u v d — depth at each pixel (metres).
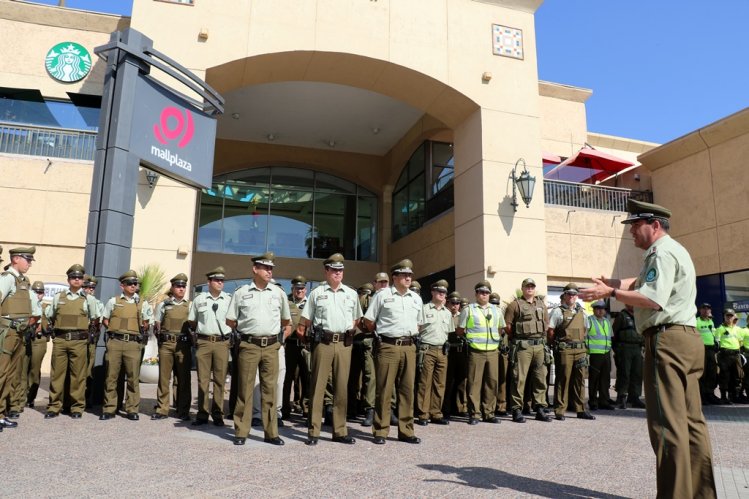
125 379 8.41
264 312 6.33
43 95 14.42
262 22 13.23
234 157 20.80
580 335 9.01
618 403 10.59
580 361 8.95
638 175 18.05
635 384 10.67
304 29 13.48
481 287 8.55
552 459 5.58
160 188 12.20
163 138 9.54
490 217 14.20
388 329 6.52
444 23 14.77
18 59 14.39
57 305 7.64
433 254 18.02
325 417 7.91
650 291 3.65
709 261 15.69
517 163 14.57
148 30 12.52
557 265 15.99
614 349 10.80
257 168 21.61
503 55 15.16
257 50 13.10
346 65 14.08
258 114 18.95
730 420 8.80
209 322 7.34
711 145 15.84
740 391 12.04
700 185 16.17
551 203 16.70
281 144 21.33
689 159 16.58
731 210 15.19
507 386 9.70
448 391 8.70
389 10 14.26
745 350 11.90
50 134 13.84
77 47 14.67
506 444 6.43
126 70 8.81
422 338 8.09
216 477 4.57
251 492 4.14
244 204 21.20
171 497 3.97
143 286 10.98
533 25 15.66
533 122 15.09
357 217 22.44
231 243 20.72
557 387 8.94
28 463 4.90
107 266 8.26
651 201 17.80
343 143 21.31
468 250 14.73
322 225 21.94
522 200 14.49
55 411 7.55
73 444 5.79
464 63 14.74
